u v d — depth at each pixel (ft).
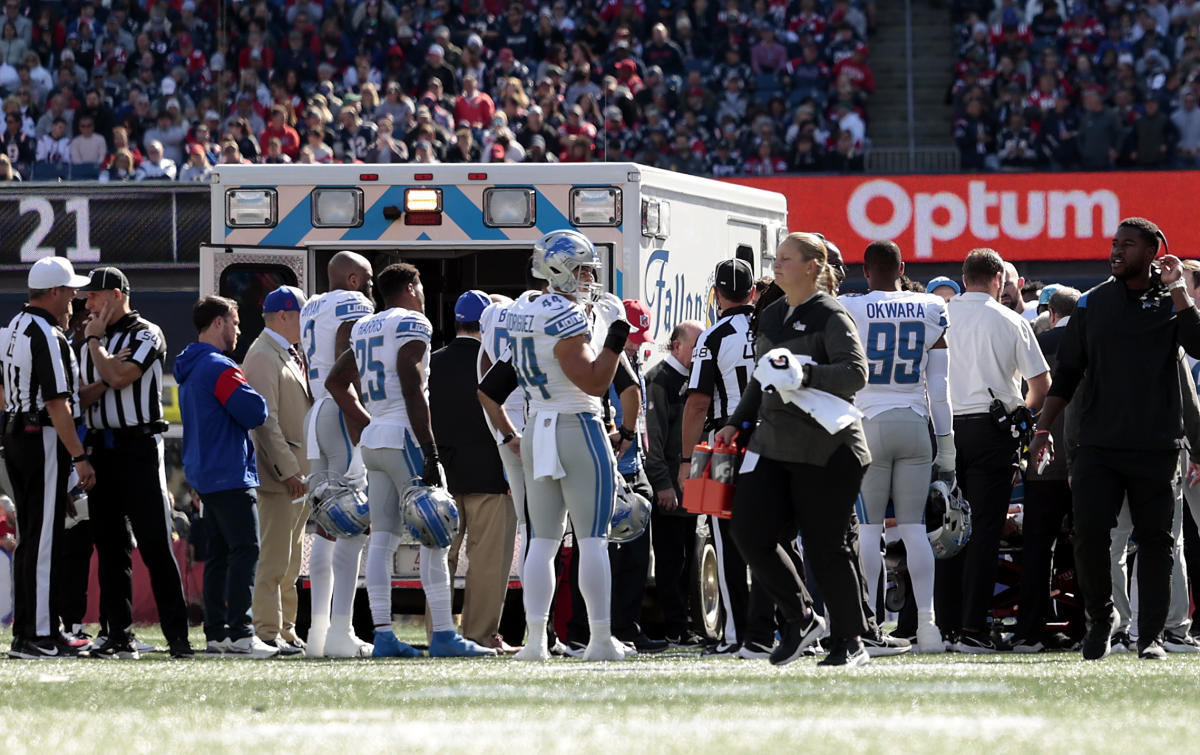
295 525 115.55
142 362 103.04
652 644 112.47
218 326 106.22
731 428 78.07
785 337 76.89
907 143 296.92
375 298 133.08
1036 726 54.60
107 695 68.49
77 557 114.62
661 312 125.80
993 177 244.01
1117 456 86.28
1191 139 271.08
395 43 292.61
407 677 77.71
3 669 87.86
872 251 100.73
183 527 148.77
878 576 99.71
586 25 294.25
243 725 57.16
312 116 268.62
